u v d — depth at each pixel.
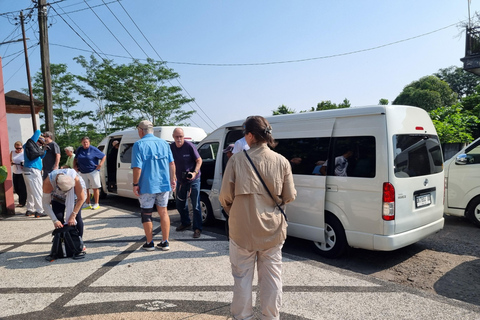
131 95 26.80
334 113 4.63
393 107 4.27
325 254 4.73
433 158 4.85
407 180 4.22
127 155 8.90
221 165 6.20
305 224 4.84
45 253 4.68
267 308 2.45
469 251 5.09
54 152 7.49
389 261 4.68
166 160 4.62
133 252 4.62
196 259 4.32
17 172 8.48
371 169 4.16
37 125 16.08
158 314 2.92
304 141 4.90
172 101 28.34
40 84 30.16
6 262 4.32
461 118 14.28
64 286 3.55
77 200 4.43
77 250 4.40
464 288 3.84
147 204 4.57
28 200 7.29
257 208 2.36
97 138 30.19
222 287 3.47
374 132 4.18
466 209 6.51
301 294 3.31
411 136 4.45
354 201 4.29
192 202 5.44
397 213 4.07
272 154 2.47
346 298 3.21
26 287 3.54
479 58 11.39
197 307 3.05
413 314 2.90
